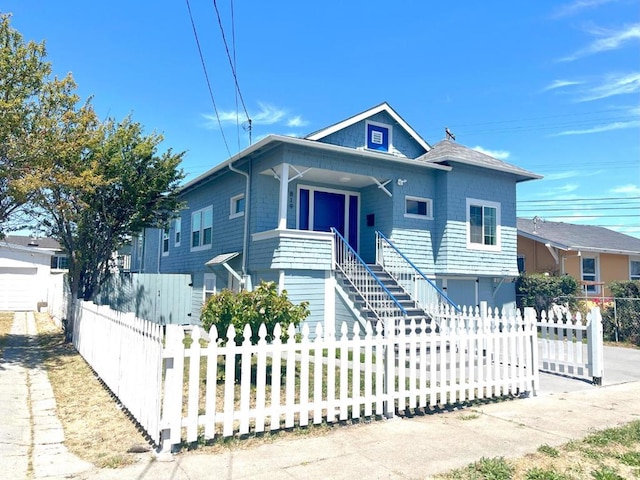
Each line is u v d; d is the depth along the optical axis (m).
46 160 10.34
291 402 5.20
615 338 14.23
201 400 6.48
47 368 9.11
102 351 7.82
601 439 4.96
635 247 25.11
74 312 12.05
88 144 11.52
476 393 6.93
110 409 6.05
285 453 4.52
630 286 14.76
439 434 5.17
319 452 4.56
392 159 13.59
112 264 16.81
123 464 4.19
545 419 5.82
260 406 5.02
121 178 12.68
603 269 23.77
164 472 4.03
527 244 23.38
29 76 10.60
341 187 15.16
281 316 7.28
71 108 11.55
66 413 5.92
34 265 24.56
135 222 13.40
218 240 15.96
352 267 12.84
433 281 14.64
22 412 5.97
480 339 6.78
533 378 7.27
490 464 4.22
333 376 5.46
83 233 12.80
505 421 5.71
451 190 14.73
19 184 9.69
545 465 4.27
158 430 4.49
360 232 15.32
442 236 14.60
